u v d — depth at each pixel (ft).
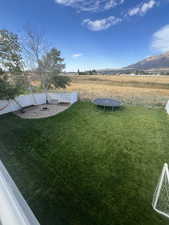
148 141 19.58
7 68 28.32
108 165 14.24
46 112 32.58
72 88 74.54
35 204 9.47
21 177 12.03
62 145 17.84
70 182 11.71
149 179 12.48
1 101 29.58
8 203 4.57
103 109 35.96
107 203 9.91
